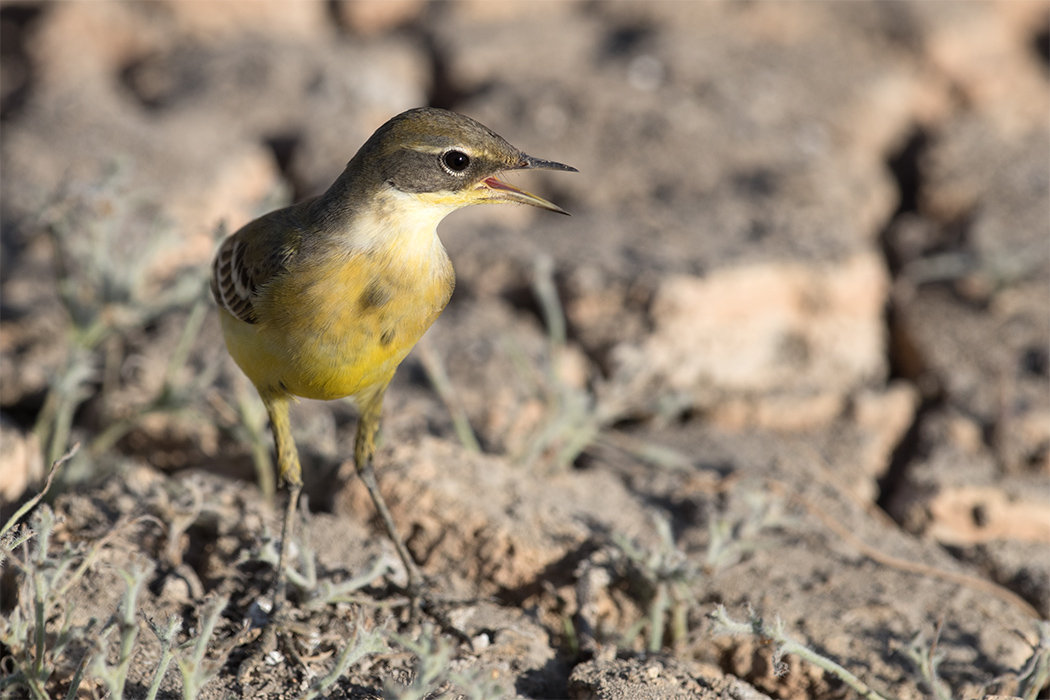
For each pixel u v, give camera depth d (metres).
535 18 20.25
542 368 11.84
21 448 9.48
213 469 10.32
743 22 20.20
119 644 7.27
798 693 7.92
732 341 12.52
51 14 18.72
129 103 17.25
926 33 19.34
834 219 14.52
